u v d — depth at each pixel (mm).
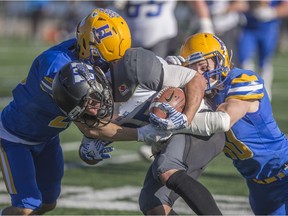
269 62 32781
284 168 13492
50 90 12688
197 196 11703
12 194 13328
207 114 12172
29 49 62594
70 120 13070
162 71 12359
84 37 13102
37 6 71562
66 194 17828
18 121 13453
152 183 12406
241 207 16625
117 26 13117
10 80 41375
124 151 23750
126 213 16094
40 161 14242
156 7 22234
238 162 13617
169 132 12172
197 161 12289
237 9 27984
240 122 12961
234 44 28141
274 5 32125
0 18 79812
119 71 12336
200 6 23922
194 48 13023
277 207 14219
